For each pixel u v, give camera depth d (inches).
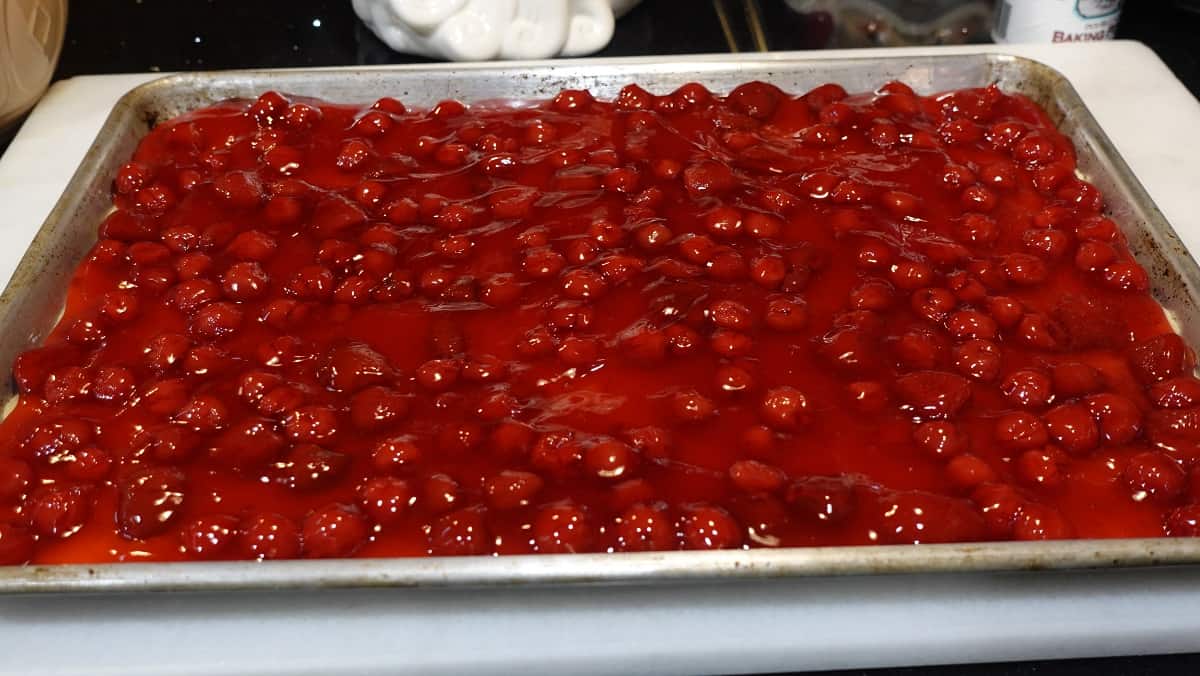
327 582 27.7
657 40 40.0
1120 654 29.0
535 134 35.1
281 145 35.1
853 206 33.6
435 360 30.9
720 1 41.3
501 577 27.7
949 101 35.9
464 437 29.7
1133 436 29.9
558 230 33.2
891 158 34.6
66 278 33.0
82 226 33.6
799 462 29.7
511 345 31.4
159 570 27.8
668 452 29.6
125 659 28.4
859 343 30.8
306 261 32.9
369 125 35.4
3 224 34.5
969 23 40.7
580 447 29.4
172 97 36.4
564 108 36.0
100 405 30.7
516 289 32.0
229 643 28.5
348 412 30.4
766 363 31.0
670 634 28.6
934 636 28.6
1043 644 28.8
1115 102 37.0
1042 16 38.6
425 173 34.6
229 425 30.2
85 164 34.1
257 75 36.4
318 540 28.5
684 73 36.7
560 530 28.4
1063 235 32.8
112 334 31.9
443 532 28.6
